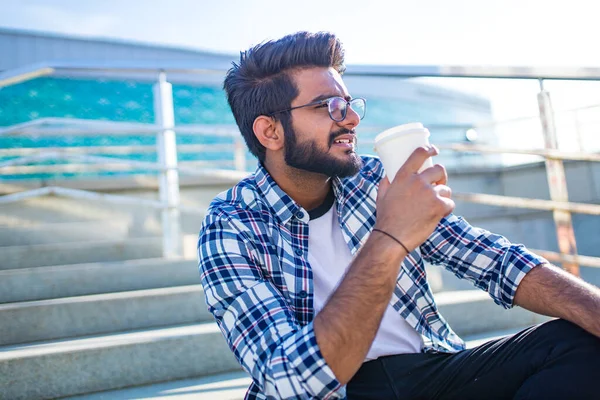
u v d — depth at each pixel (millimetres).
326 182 1171
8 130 3262
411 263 1158
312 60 1130
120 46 7812
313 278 1113
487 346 1054
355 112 1110
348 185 1209
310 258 1131
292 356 826
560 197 2271
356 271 848
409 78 2303
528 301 1051
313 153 1101
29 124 3240
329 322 823
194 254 3996
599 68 2051
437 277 2541
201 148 5035
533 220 4605
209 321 2193
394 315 1131
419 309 1146
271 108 1139
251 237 1071
